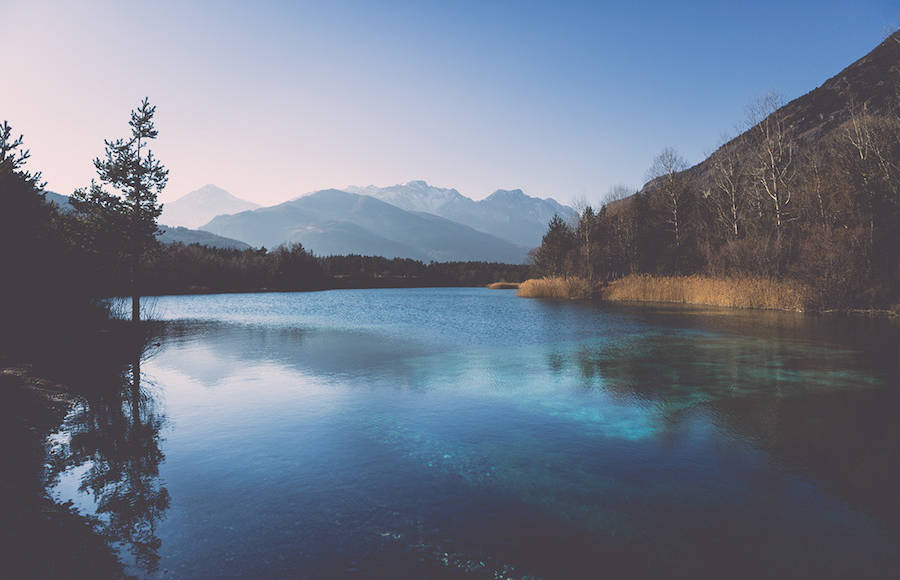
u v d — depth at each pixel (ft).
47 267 50.42
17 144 48.88
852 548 14.70
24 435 24.31
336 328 75.05
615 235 183.62
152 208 82.69
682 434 25.53
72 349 48.52
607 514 16.88
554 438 25.02
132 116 80.79
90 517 16.63
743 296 104.42
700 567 13.70
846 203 99.81
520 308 115.96
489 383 37.40
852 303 89.25
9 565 13.47
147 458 22.27
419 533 15.60
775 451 22.93
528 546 14.82
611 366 43.73
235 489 18.95
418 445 24.02
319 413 29.58
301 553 14.40
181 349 54.19
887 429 25.95
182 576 13.20
